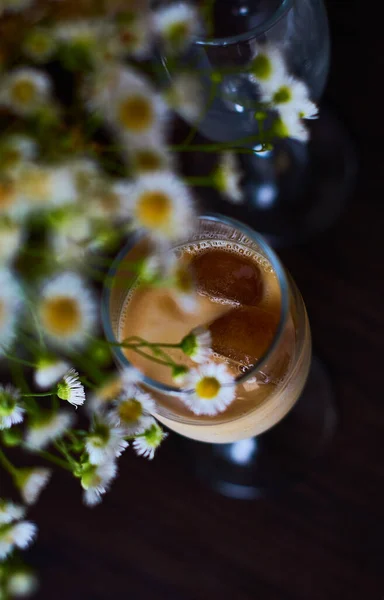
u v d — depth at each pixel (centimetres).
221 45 41
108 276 37
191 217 35
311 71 45
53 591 53
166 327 41
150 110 35
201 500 53
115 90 35
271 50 40
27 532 38
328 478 52
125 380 37
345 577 51
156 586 52
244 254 43
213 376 37
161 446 53
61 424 36
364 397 52
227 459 53
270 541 52
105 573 53
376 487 52
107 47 35
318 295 52
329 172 53
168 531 53
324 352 52
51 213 33
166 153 35
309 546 52
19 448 53
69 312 34
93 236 35
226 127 46
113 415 36
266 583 52
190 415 40
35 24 38
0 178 33
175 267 37
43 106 35
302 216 53
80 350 38
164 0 43
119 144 38
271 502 52
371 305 52
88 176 33
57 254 34
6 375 52
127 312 42
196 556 52
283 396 41
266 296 42
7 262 34
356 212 53
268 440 53
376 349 52
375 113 53
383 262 52
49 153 35
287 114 38
